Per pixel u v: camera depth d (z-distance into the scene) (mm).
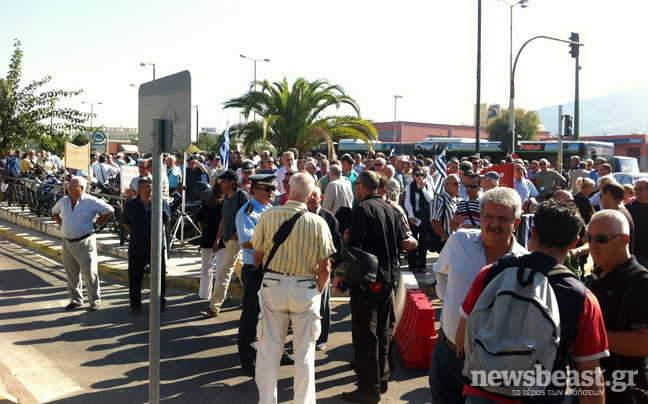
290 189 4359
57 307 7547
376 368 4645
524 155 30516
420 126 76875
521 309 2328
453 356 3166
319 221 4293
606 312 3061
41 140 18688
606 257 3086
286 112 23922
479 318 2428
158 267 3607
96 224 7477
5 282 8945
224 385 5047
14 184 16984
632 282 2990
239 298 8094
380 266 4695
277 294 4242
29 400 4613
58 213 7445
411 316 5734
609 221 3068
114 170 17500
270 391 4215
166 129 3566
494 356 2287
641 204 6367
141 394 4801
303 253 4230
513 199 3047
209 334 6488
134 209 7137
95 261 7441
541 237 2564
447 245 3350
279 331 4297
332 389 4980
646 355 2920
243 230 5715
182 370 5391
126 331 6547
